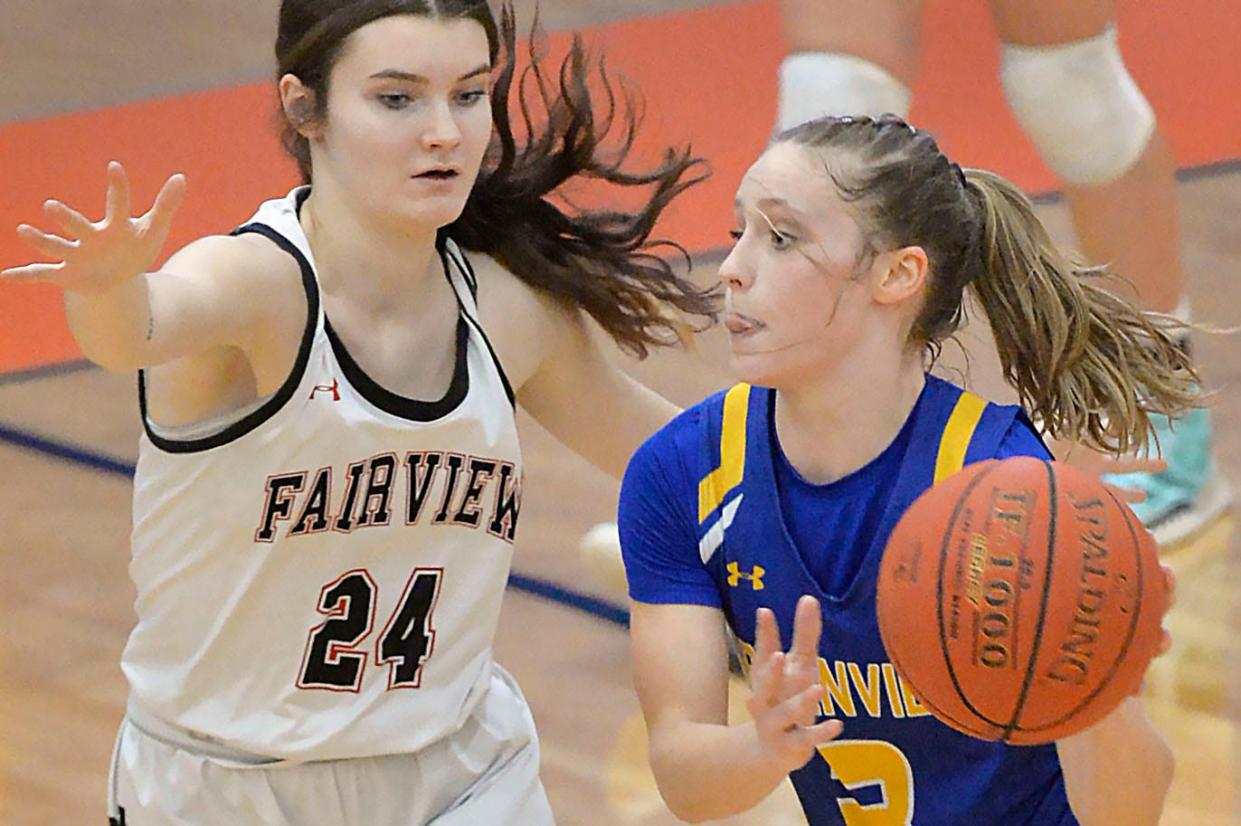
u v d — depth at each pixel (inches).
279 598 261.7
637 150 698.2
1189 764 378.9
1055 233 615.8
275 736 268.1
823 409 233.0
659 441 246.7
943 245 232.4
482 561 273.6
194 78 844.6
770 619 206.1
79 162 743.1
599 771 388.8
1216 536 469.4
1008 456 229.9
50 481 530.9
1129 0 825.5
